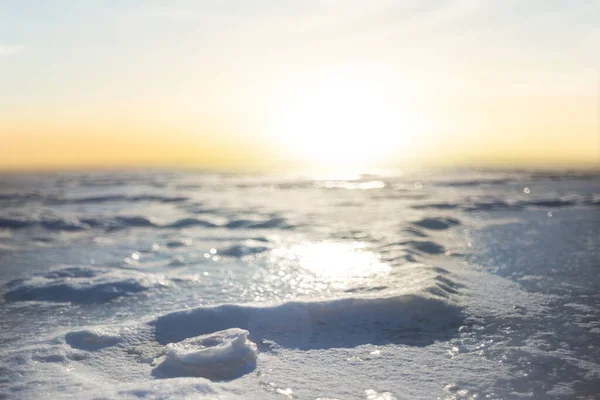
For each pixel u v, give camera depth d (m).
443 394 4.02
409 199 29.88
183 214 21.86
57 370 4.49
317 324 5.84
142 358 4.88
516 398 3.95
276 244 13.30
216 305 6.18
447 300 6.70
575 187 40.00
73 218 18.55
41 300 7.31
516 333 5.57
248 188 45.62
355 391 4.08
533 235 14.19
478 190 38.44
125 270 9.57
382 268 9.51
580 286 7.82
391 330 5.68
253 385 4.19
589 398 3.96
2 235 15.32
